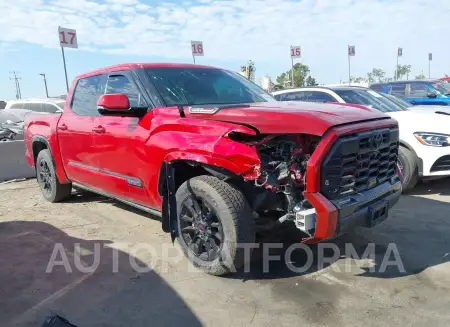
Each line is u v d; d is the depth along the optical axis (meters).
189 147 3.47
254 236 3.45
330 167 3.04
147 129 3.95
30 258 4.11
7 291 3.45
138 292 3.41
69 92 5.57
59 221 5.29
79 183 5.48
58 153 5.64
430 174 6.02
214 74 4.82
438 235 4.53
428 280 3.54
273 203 3.48
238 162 3.19
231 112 3.40
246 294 3.37
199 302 3.25
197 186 3.51
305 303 3.21
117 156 4.39
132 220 5.25
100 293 3.40
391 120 3.79
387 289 3.40
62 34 11.98
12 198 6.69
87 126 4.86
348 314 3.04
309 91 7.77
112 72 4.71
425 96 12.58
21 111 15.58
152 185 3.99
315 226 3.05
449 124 6.00
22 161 8.62
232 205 3.35
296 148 3.13
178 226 3.80
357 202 3.25
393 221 5.01
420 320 2.95
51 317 2.91
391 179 3.87
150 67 4.45
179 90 4.25
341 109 3.56
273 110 3.32
